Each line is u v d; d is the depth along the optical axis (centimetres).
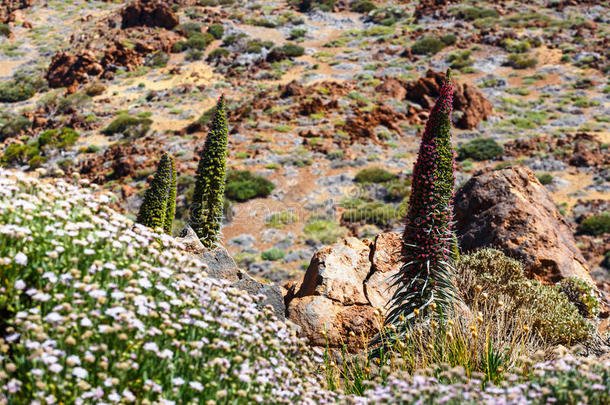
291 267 3294
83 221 423
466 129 6044
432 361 550
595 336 850
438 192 716
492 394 390
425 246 717
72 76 8025
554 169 4978
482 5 10062
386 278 799
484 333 600
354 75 7438
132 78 8006
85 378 319
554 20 9131
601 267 3566
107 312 337
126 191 4597
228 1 10981
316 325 750
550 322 805
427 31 8925
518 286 898
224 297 447
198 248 738
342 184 4591
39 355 299
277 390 394
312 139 5409
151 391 327
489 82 7206
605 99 6650
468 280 911
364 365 618
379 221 3872
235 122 5994
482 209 1316
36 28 10700
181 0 10681
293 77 7569
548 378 362
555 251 1185
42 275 352
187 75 7906
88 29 10100
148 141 5922
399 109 6266
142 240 437
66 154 5900
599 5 9800
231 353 388
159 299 404
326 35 9444
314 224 3831
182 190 4553
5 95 7862
